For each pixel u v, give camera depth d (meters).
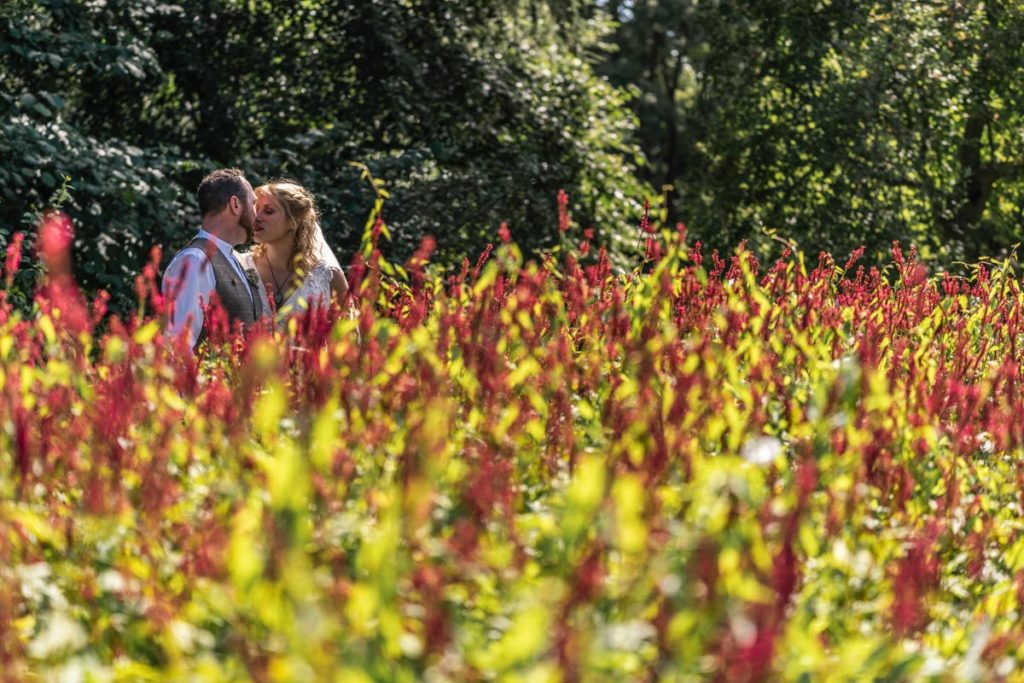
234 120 16.81
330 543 2.46
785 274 5.02
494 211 15.76
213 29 16.59
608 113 19.08
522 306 3.88
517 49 18.20
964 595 2.91
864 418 3.24
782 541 2.43
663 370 3.80
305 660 1.89
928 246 23.56
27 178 11.65
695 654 2.00
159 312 3.41
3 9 13.51
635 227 17.30
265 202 5.45
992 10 25.42
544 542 2.66
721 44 25.66
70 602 2.53
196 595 2.37
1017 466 3.79
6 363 3.23
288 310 3.85
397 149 17.33
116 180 11.83
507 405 3.49
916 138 23.70
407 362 3.46
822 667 2.18
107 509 2.57
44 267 8.09
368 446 2.93
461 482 2.82
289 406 3.28
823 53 24.33
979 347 5.23
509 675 1.95
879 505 3.25
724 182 25.56
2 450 2.97
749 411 3.38
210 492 2.72
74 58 13.86
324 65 17.05
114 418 2.86
